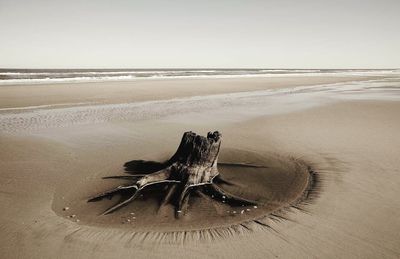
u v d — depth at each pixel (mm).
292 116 15836
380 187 6395
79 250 4207
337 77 67062
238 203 5738
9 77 43375
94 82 38500
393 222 4949
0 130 11992
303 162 8180
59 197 5973
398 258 4031
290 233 4645
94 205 5641
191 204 5688
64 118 14875
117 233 4668
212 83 41844
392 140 10516
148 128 12781
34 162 8062
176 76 63625
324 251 4188
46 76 50156
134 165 7840
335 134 11570
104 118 15039
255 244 4363
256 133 11820
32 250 4188
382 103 20859
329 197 5926
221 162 7996
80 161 8211
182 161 6535
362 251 4184
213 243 4391
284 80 52531
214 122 14203
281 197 5996
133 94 25688
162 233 4676
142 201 5793
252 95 27000
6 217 5090
